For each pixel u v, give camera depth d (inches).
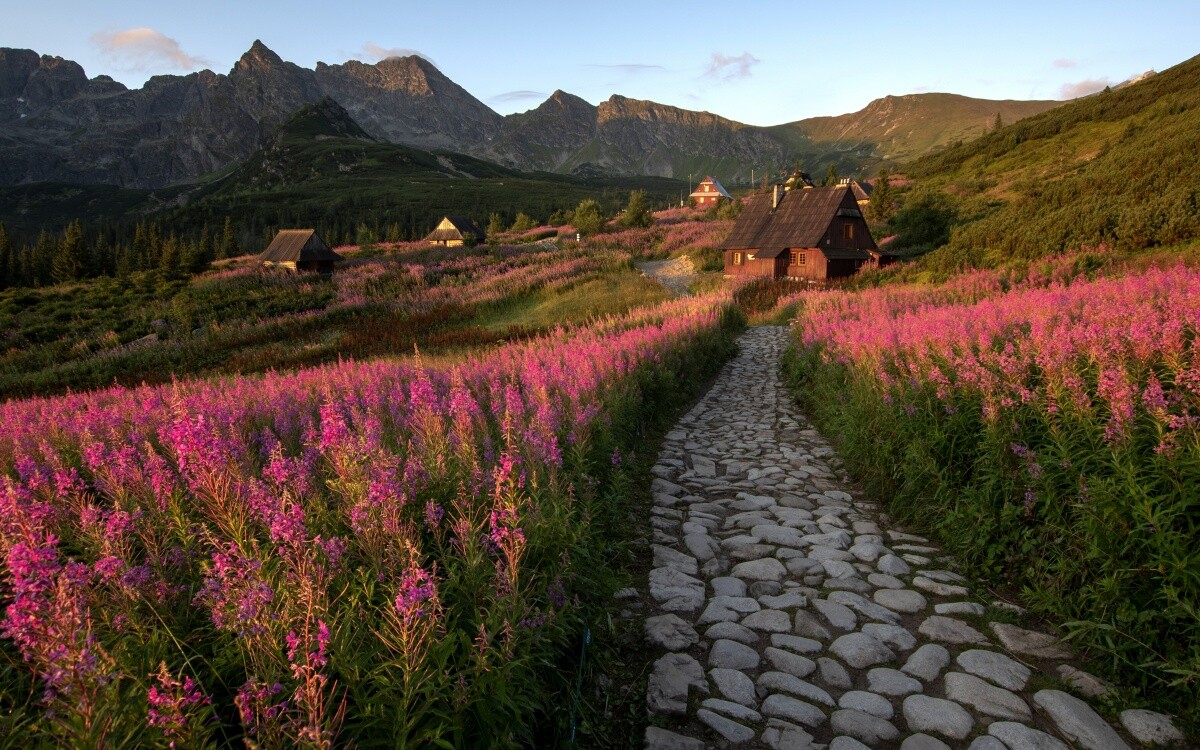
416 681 104.2
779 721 148.3
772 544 250.4
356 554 143.6
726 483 334.3
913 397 298.7
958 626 183.2
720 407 528.1
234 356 1128.8
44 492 169.0
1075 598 175.2
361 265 2329.0
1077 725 139.5
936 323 397.7
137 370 1091.3
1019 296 523.5
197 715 92.5
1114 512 164.6
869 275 1212.5
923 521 257.9
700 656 176.4
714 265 1889.8
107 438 316.5
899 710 150.9
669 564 233.6
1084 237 824.3
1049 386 220.5
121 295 1988.2
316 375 572.4
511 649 119.5
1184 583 148.3
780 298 1206.9
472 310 1328.7
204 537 135.6
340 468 168.9
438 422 247.4
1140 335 243.1
